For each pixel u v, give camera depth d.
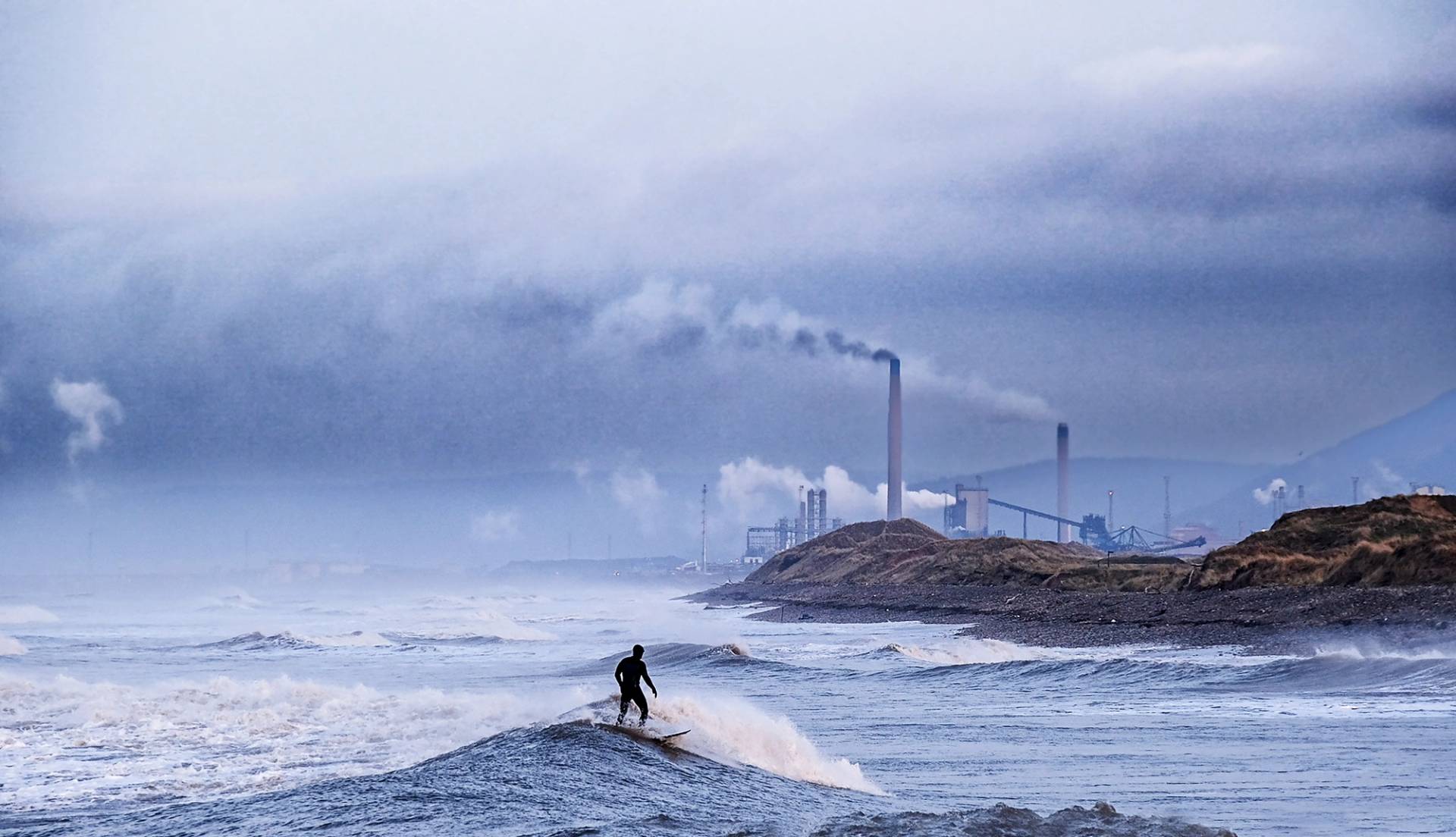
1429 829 49.00
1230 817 52.28
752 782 57.44
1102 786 61.56
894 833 41.06
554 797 51.00
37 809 57.72
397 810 49.00
